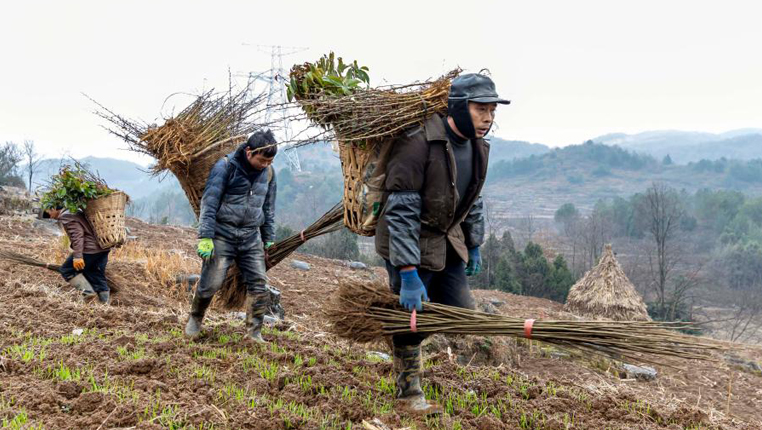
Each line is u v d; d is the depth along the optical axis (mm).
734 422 5621
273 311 9031
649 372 9148
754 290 73438
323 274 14078
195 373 4891
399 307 4410
